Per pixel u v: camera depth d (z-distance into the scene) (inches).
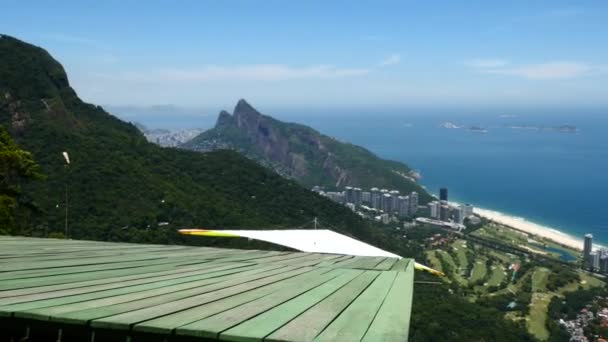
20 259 374.9
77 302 215.5
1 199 1021.8
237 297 249.3
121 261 393.4
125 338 178.4
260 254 541.3
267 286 297.7
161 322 180.2
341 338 171.5
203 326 177.2
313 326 188.5
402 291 300.0
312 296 265.4
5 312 186.9
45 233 1437.0
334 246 796.0
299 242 810.8
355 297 269.4
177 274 332.5
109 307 205.6
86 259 393.7
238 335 166.9
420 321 1590.8
